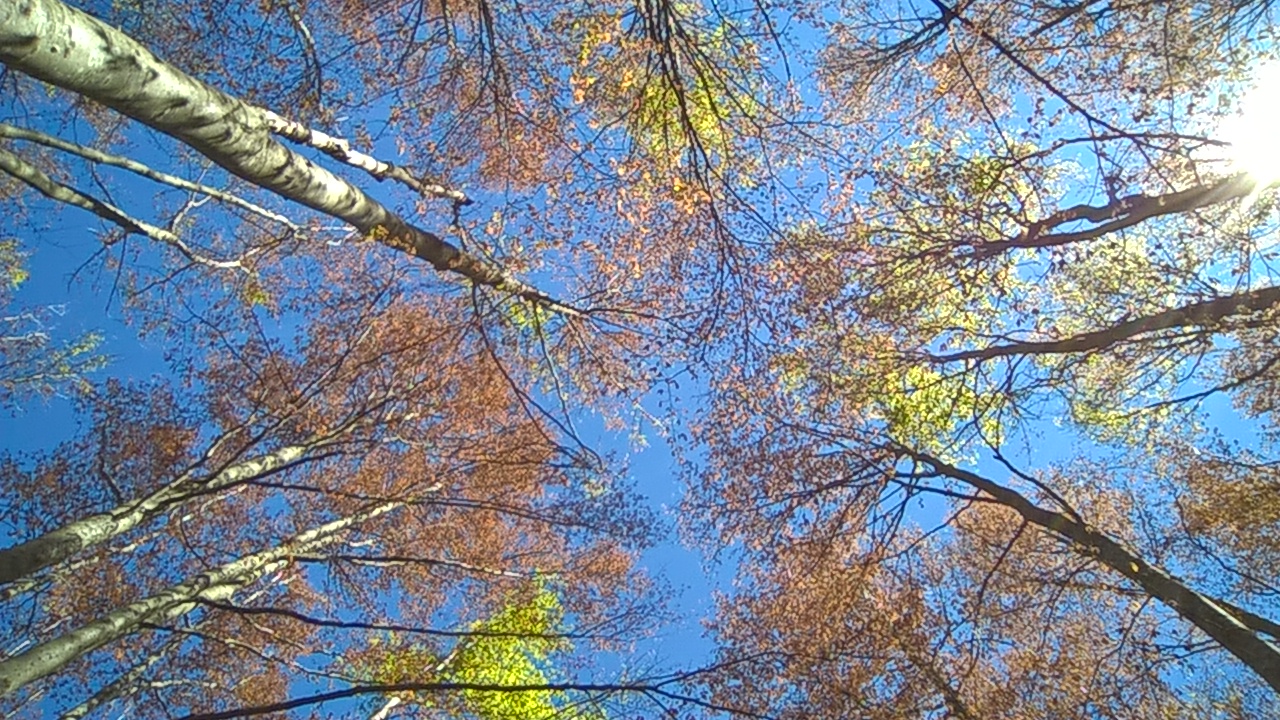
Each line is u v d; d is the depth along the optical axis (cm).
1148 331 743
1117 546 702
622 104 724
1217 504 905
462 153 815
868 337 848
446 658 1020
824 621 869
